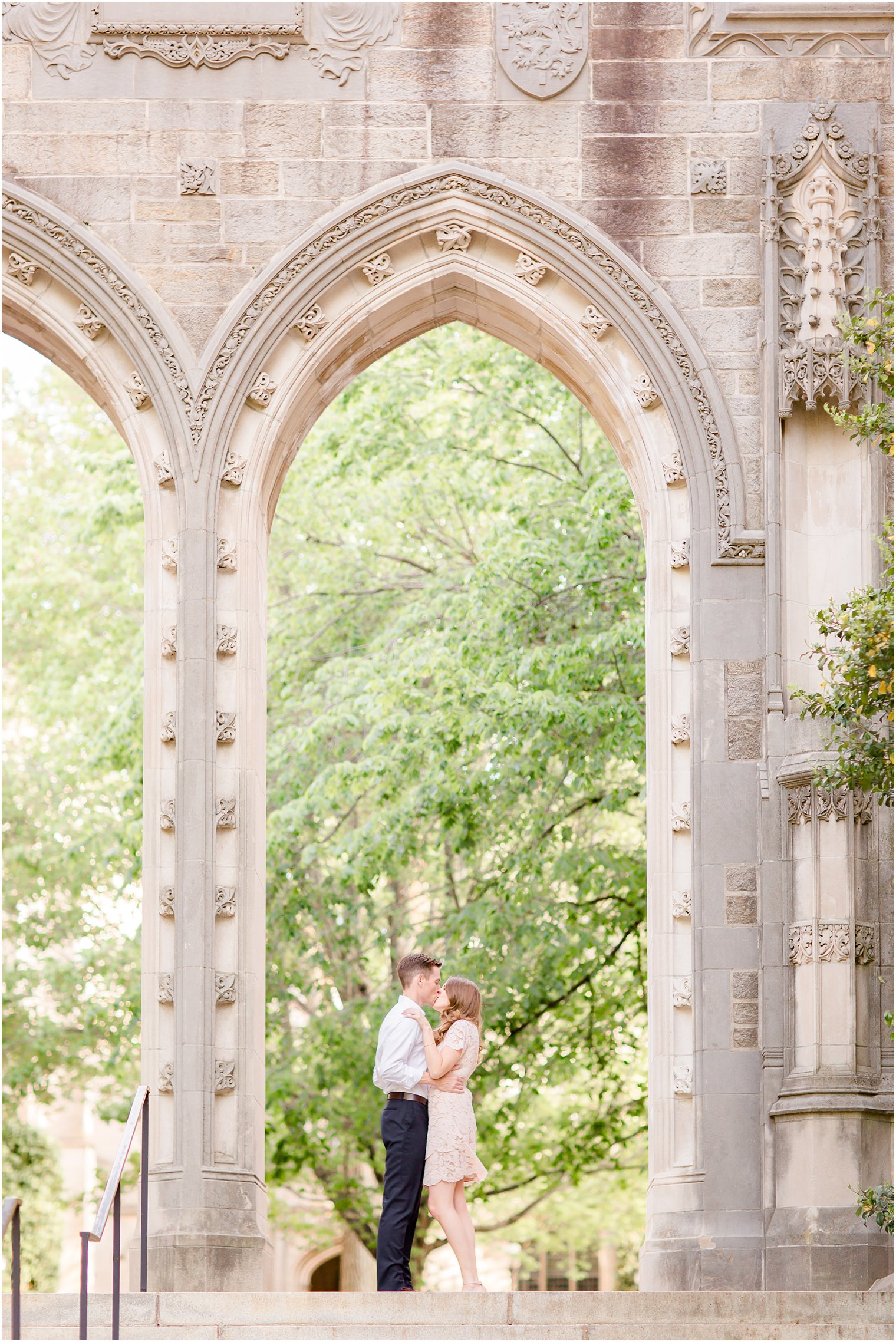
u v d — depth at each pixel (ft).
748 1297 37.50
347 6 53.06
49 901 82.89
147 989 48.34
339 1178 78.74
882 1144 45.52
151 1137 47.44
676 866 49.26
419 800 65.36
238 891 48.83
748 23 53.06
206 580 50.01
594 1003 70.38
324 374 53.01
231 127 52.39
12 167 52.03
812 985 46.62
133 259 51.65
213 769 49.21
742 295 51.60
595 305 51.85
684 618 50.49
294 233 51.93
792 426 50.80
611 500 63.36
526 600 64.64
